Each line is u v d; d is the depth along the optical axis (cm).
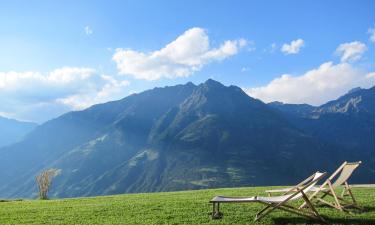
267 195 2105
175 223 1294
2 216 1758
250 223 1225
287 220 1237
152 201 1977
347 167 1345
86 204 2100
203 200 1877
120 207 1750
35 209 1977
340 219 1210
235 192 2370
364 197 1795
